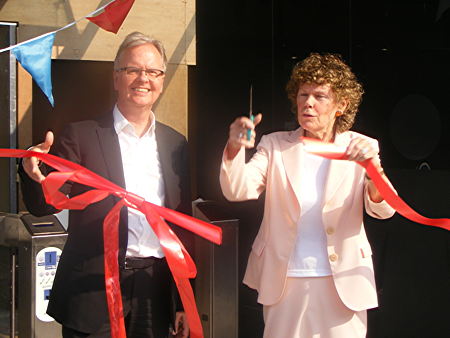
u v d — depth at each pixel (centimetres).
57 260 374
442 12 575
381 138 632
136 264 284
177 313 305
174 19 457
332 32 659
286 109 684
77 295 275
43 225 378
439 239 470
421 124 621
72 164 258
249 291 595
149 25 452
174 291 302
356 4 644
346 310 272
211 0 677
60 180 244
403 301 479
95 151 282
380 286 504
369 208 272
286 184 275
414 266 478
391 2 631
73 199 254
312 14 667
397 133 628
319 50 666
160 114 457
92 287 276
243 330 518
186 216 274
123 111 291
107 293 261
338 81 272
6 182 435
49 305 283
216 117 690
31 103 448
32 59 336
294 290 272
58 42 435
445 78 615
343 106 281
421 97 622
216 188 684
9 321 412
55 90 514
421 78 623
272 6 682
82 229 280
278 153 280
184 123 463
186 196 302
